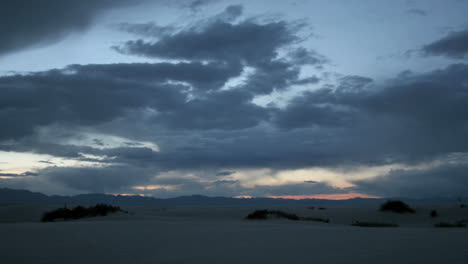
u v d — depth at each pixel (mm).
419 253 6699
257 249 7551
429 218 33281
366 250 7148
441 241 8586
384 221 32312
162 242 8820
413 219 33125
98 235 10250
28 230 11359
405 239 9094
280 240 9109
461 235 10133
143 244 8461
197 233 10938
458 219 32094
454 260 5961
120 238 9586
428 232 11281
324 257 6414
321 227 13992
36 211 32656
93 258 6707
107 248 7848
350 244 8125
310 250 7289
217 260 6352
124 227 12773
